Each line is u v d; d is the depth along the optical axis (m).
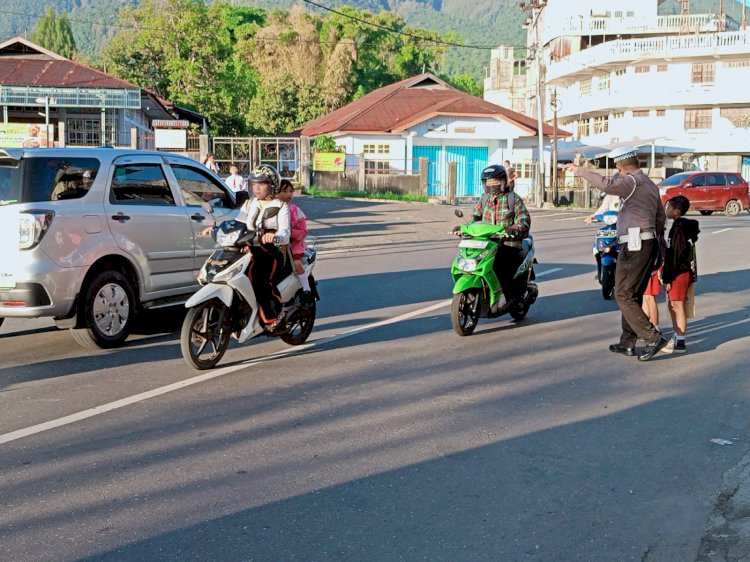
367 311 10.97
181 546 4.20
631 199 8.05
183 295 9.70
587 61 56.56
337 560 4.05
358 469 5.25
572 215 32.28
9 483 5.03
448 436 5.89
